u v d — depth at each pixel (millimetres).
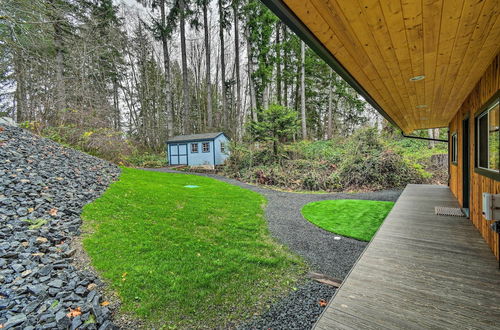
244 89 24438
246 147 12555
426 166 9961
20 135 6730
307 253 3348
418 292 1809
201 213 4863
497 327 1427
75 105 10102
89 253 2844
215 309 2121
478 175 3205
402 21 1506
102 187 5539
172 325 1916
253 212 5383
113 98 19656
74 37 10539
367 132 10219
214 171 13445
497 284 1896
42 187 4438
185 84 18188
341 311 1605
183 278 2531
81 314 1911
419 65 2303
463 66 2416
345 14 1404
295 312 2098
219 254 3150
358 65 2199
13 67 8664
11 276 2234
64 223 3465
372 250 2633
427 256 2445
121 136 11492
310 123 20500
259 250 3385
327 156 10883
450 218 3834
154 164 15383
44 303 1971
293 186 9383
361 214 5332
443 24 1563
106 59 15977
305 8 1325
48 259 2582
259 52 14477
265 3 1261
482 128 3121
